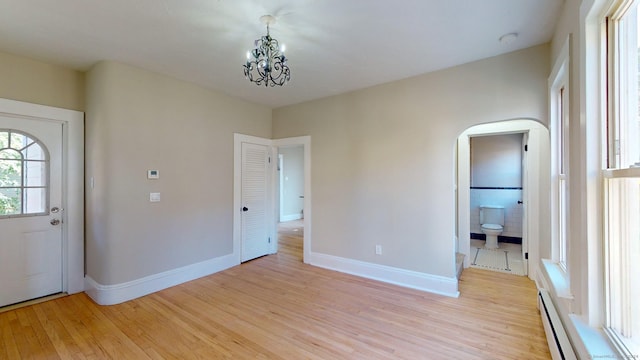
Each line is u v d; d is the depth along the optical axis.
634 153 1.17
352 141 3.71
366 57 2.74
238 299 2.91
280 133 4.50
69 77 2.98
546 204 3.32
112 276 2.78
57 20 2.09
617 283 1.28
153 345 2.10
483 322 2.42
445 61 2.84
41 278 2.87
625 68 1.23
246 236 4.23
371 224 3.54
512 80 2.65
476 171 5.71
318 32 2.28
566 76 1.81
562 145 2.34
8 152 2.66
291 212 8.81
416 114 3.21
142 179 3.01
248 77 3.18
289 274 3.68
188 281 3.41
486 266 4.00
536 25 2.19
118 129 2.83
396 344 2.11
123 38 2.37
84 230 3.08
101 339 2.17
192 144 3.48
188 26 2.19
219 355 1.98
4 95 2.59
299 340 2.16
